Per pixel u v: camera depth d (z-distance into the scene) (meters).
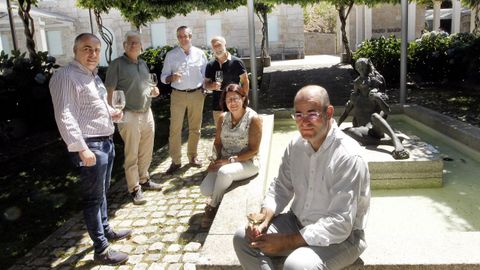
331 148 2.33
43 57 9.32
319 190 2.40
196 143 5.84
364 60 5.22
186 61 5.44
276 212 2.59
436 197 4.29
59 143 7.86
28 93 8.57
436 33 13.25
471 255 2.51
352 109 5.50
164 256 3.51
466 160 5.27
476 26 14.97
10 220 4.55
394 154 4.59
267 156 4.80
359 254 2.39
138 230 4.00
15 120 8.37
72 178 5.86
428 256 2.52
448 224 3.72
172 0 11.62
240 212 3.37
